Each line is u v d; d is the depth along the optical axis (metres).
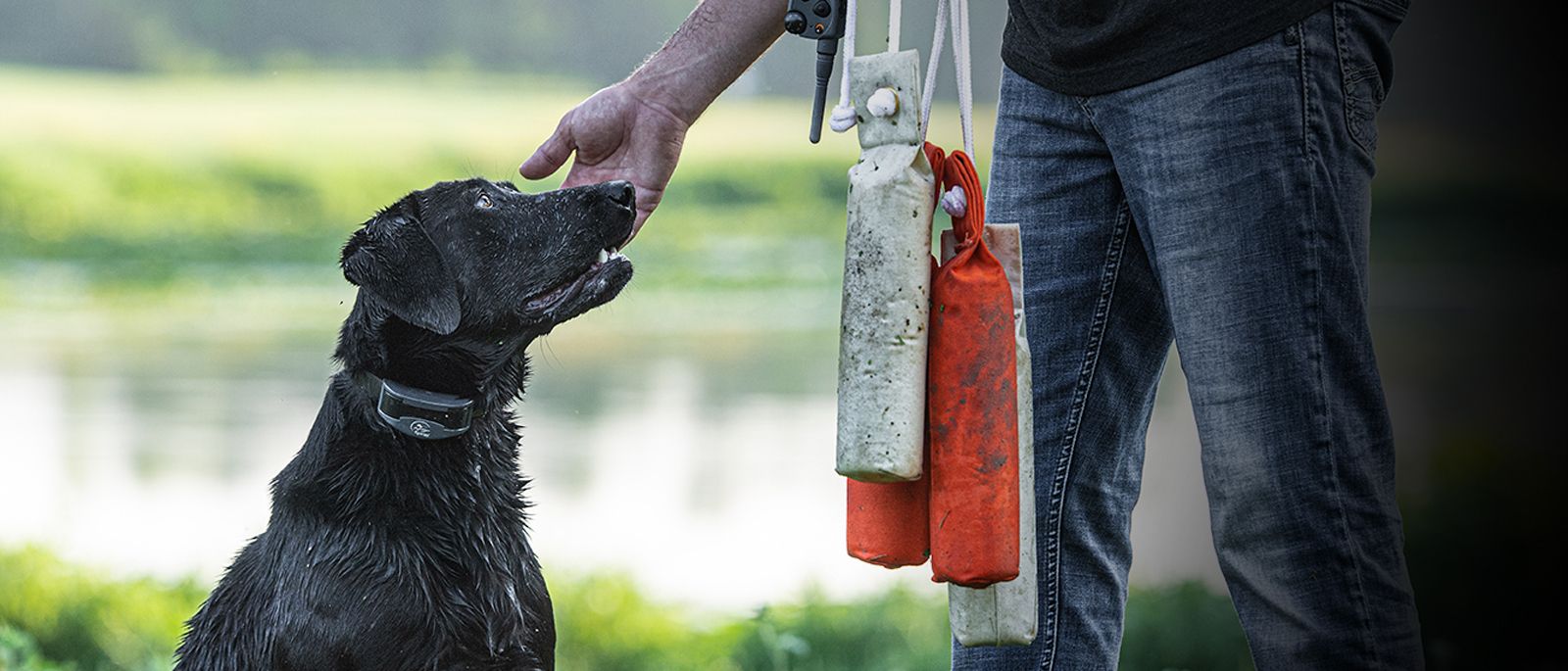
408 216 4.73
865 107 3.25
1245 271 3.36
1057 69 3.65
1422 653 3.36
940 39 3.32
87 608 9.56
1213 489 3.46
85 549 12.72
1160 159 3.45
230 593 4.55
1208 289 3.40
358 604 4.31
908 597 11.03
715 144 75.94
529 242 4.75
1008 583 3.38
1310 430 3.34
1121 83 3.50
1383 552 3.36
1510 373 24.72
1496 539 11.38
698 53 4.55
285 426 22.88
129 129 70.38
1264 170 3.33
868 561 3.39
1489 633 10.49
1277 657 3.41
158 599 10.09
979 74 49.75
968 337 3.17
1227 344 3.39
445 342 4.71
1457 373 24.77
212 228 59.84
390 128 75.81
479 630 4.47
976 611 3.39
